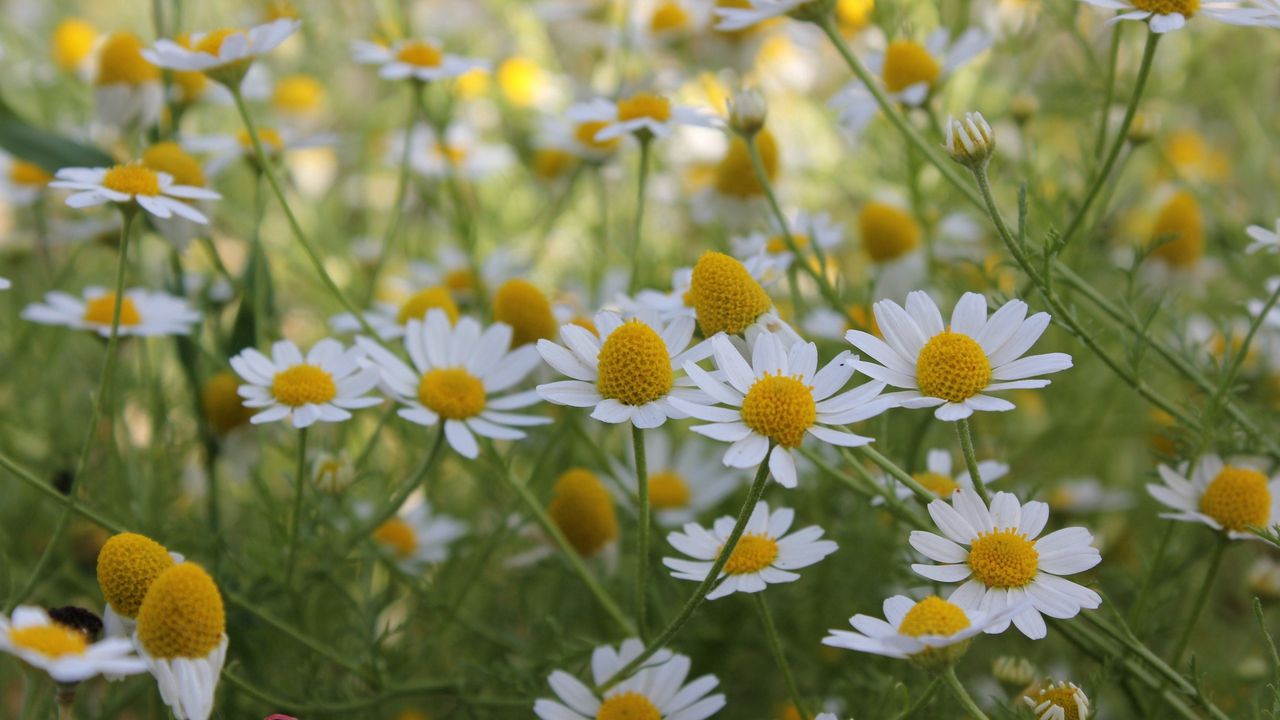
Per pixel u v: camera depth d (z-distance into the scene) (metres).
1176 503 0.51
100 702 0.54
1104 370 0.65
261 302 0.57
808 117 0.84
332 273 0.79
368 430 0.67
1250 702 0.53
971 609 0.46
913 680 0.54
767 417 0.46
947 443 0.60
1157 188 0.74
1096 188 0.52
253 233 0.58
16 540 0.58
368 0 0.85
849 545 0.56
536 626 0.57
